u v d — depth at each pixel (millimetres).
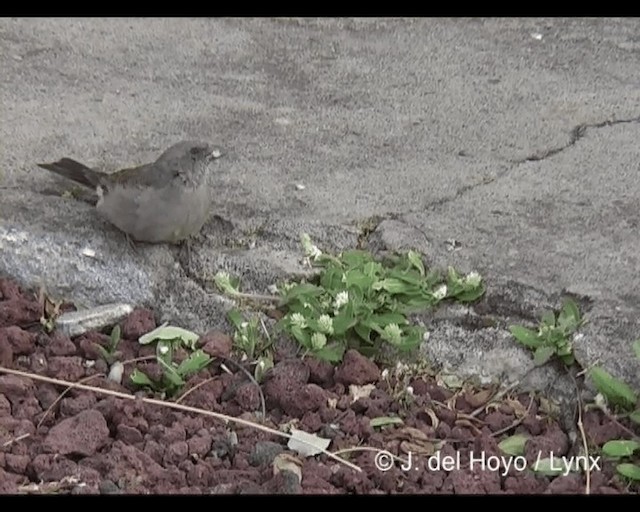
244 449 8688
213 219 10648
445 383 9352
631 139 12102
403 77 13266
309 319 9523
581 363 9203
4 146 11602
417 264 10055
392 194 11102
